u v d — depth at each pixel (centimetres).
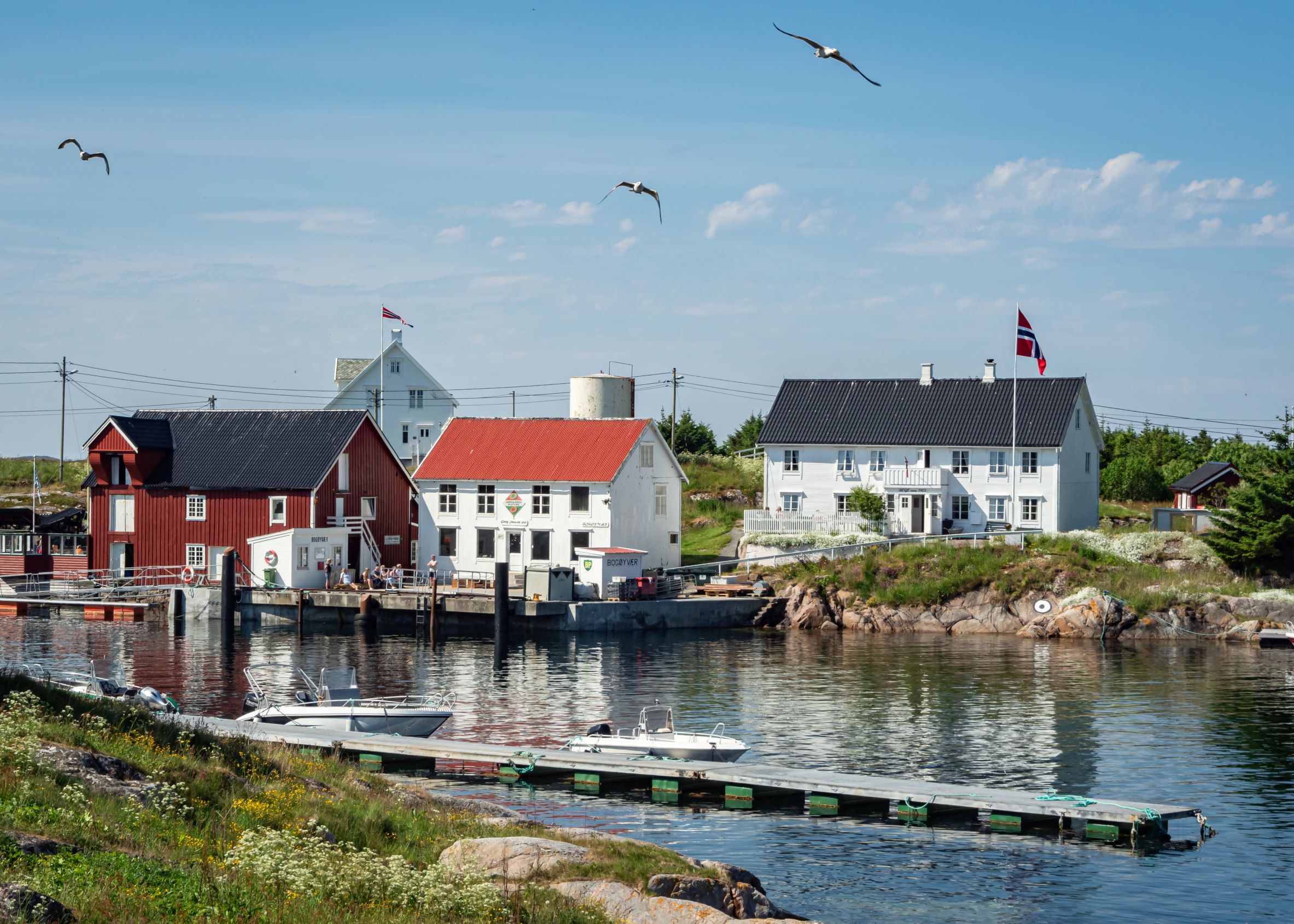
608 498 7519
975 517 8238
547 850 2125
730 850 2945
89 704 2697
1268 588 6856
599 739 3828
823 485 8612
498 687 5116
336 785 2636
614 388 8894
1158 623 6631
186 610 7219
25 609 7600
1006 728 4297
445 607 6794
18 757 2084
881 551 7469
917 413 8569
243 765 2566
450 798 2809
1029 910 2569
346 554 7700
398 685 5159
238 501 7662
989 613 6938
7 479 11125
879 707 4684
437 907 1780
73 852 1742
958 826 3162
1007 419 8281
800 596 7238
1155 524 7906
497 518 7788
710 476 10588
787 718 4475
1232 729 4281
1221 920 2531
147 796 2114
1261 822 3186
